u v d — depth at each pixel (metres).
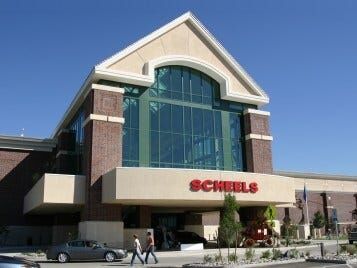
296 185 59.22
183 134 36.72
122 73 34.56
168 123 36.38
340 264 20.69
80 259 25.05
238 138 39.53
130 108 35.16
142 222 33.16
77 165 38.91
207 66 38.56
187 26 39.28
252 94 40.59
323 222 54.38
